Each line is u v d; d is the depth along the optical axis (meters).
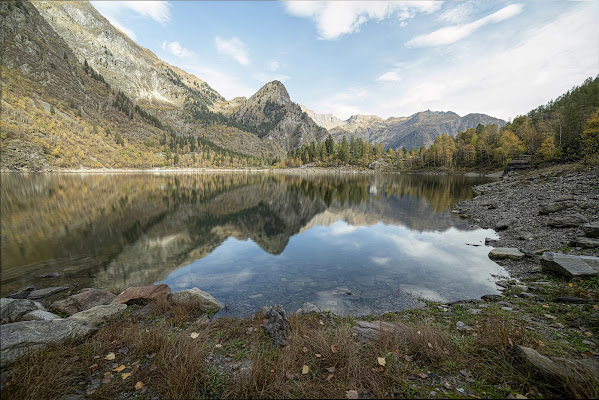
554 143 67.06
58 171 123.69
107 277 10.62
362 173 142.50
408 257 12.62
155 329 5.03
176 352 4.22
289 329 5.30
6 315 5.75
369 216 24.48
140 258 13.00
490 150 103.69
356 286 9.33
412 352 4.18
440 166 123.62
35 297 8.78
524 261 10.79
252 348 4.66
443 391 3.22
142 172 155.12
